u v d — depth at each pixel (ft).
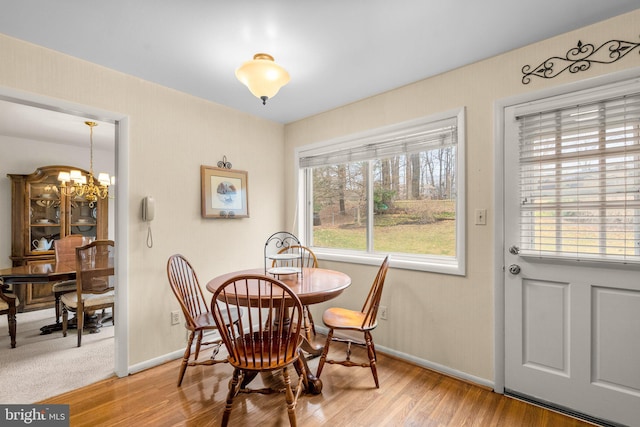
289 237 11.07
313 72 7.28
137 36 5.82
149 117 7.76
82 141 13.80
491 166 6.63
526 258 6.19
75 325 10.74
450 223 7.83
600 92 5.43
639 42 5.09
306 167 10.77
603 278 5.47
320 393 6.50
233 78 7.57
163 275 8.02
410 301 7.94
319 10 5.07
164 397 6.38
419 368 7.62
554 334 5.93
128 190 7.37
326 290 6.19
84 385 6.85
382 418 5.70
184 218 8.46
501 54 6.48
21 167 13.24
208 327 6.73
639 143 5.16
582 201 5.65
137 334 7.51
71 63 6.52
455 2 4.88
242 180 9.82
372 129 8.69
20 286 12.34
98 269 9.48
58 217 13.57
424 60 6.75
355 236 9.75
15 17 5.21
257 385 6.86
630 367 5.24
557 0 4.84
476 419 5.67
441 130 7.49
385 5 4.94
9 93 5.77
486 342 6.72
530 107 6.12
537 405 6.07
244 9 5.04
